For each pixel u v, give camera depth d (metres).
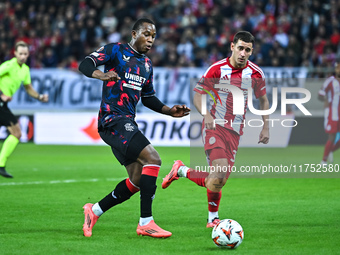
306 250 13.95
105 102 15.51
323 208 20.09
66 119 47.59
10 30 59.12
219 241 14.02
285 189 24.88
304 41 52.78
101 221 17.77
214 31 51.25
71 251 13.78
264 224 17.33
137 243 14.69
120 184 15.65
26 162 35.66
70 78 48.16
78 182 27.05
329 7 56.06
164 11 59.34
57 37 55.03
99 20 57.59
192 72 45.66
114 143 15.27
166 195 23.31
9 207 20.31
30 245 14.42
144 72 15.72
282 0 55.97
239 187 25.53
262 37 51.06
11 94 28.27
